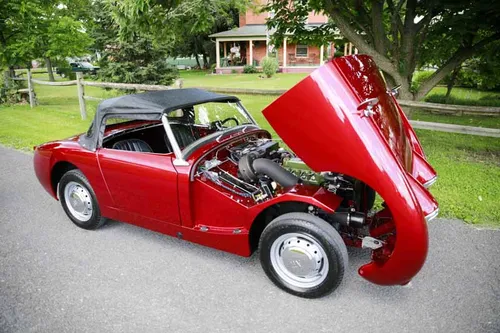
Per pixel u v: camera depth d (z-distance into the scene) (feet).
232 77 88.53
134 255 12.30
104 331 8.95
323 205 8.87
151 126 15.12
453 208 14.52
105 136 13.64
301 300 9.86
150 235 13.67
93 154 12.74
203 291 10.36
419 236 8.10
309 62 106.83
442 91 47.91
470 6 19.81
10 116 38.27
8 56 42.65
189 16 26.00
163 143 15.43
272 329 8.87
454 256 11.52
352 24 26.23
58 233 13.93
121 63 39.78
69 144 13.83
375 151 8.16
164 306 9.78
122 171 12.01
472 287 10.07
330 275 9.22
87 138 13.28
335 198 9.47
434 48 26.50
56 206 16.48
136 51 39.14
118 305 9.86
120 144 14.01
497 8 18.70
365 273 9.40
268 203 9.71
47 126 32.63
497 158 20.79
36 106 45.11
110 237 13.57
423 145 23.82
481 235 12.69
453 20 20.45
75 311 9.66
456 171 18.56
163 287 10.57
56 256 12.31
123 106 12.03
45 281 10.95
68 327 9.09
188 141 13.79
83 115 35.40
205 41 129.80
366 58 10.53
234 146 12.41
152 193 11.59
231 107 14.25
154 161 11.40
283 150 12.57
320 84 8.35
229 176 11.01
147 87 29.27
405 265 8.50
